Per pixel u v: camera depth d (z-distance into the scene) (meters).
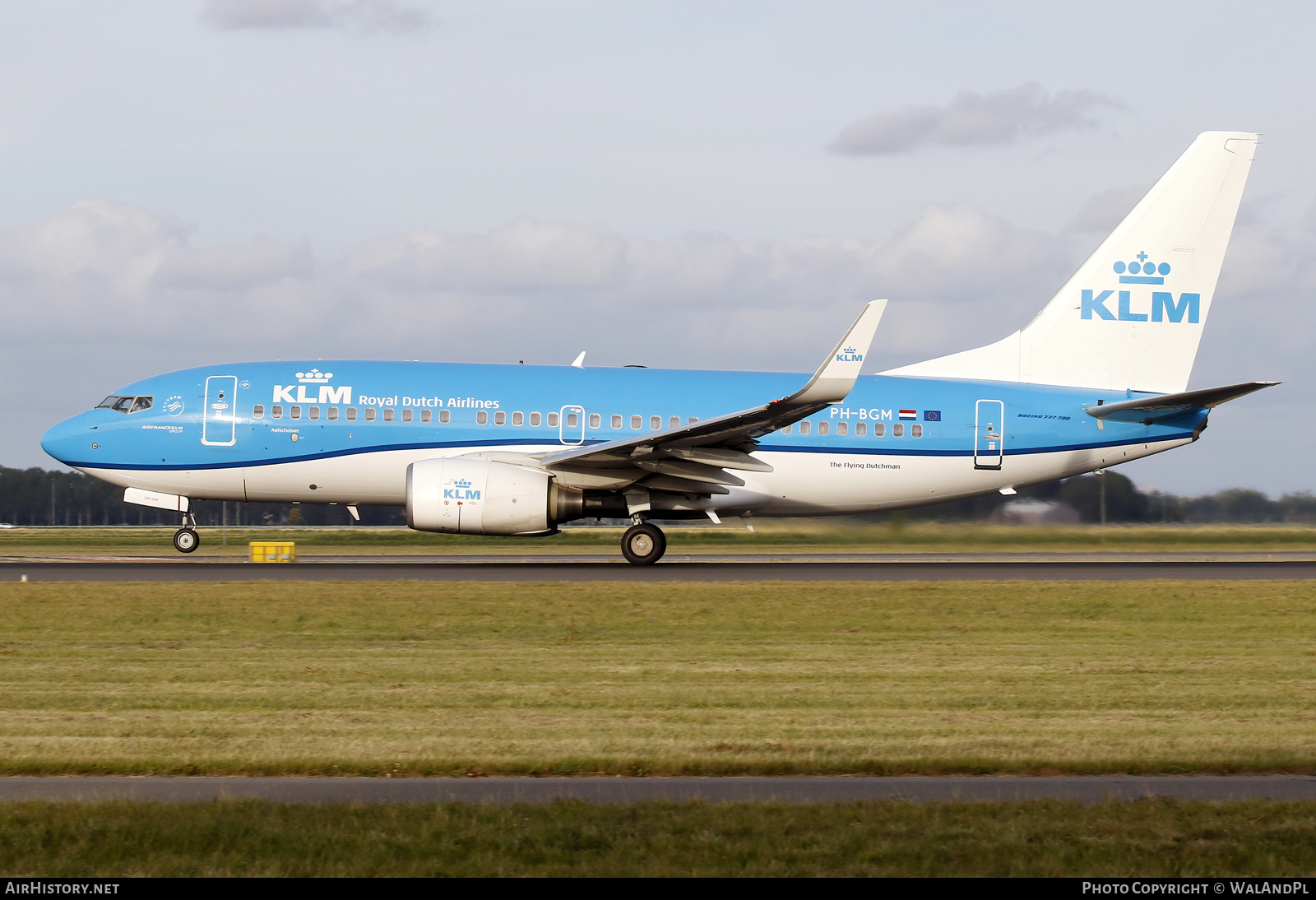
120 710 36.81
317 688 40.88
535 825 24.00
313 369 88.38
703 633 55.59
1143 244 93.75
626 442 77.88
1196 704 39.09
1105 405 91.38
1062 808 25.50
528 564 89.94
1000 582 76.06
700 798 26.25
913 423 90.44
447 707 37.53
